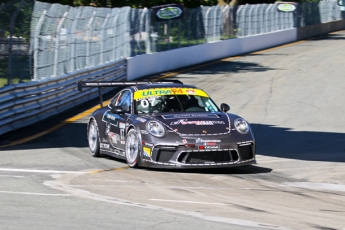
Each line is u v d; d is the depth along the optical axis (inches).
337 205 730.8
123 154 1021.8
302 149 1273.4
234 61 3565.5
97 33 2256.4
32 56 1656.0
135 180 869.2
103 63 2319.1
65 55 1919.3
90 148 1154.7
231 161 938.1
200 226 593.0
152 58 2918.3
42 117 1636.3
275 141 1384.1
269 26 4722.0
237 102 2068.2
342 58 3540.8
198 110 1043.9
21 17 1583.4
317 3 5979.3
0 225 577.6
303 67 3134.8
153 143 931.3
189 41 3472.0
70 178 877.2
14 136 1373.0
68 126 1533.0
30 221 598.2
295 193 804.0
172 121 959.6
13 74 1537.9
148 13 2957.7
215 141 926.4
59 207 669.3
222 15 3949.3
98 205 685.3
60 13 1871.3
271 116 1782.7
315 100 2103.8
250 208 694.5
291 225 613.0
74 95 1903.3
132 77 2645.2
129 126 991.0
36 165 1006.4
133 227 582.2
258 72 2957.7
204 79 2706.7
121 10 2578.7
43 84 1640.0
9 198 716.0
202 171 972.6
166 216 635.5
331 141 1386.6
